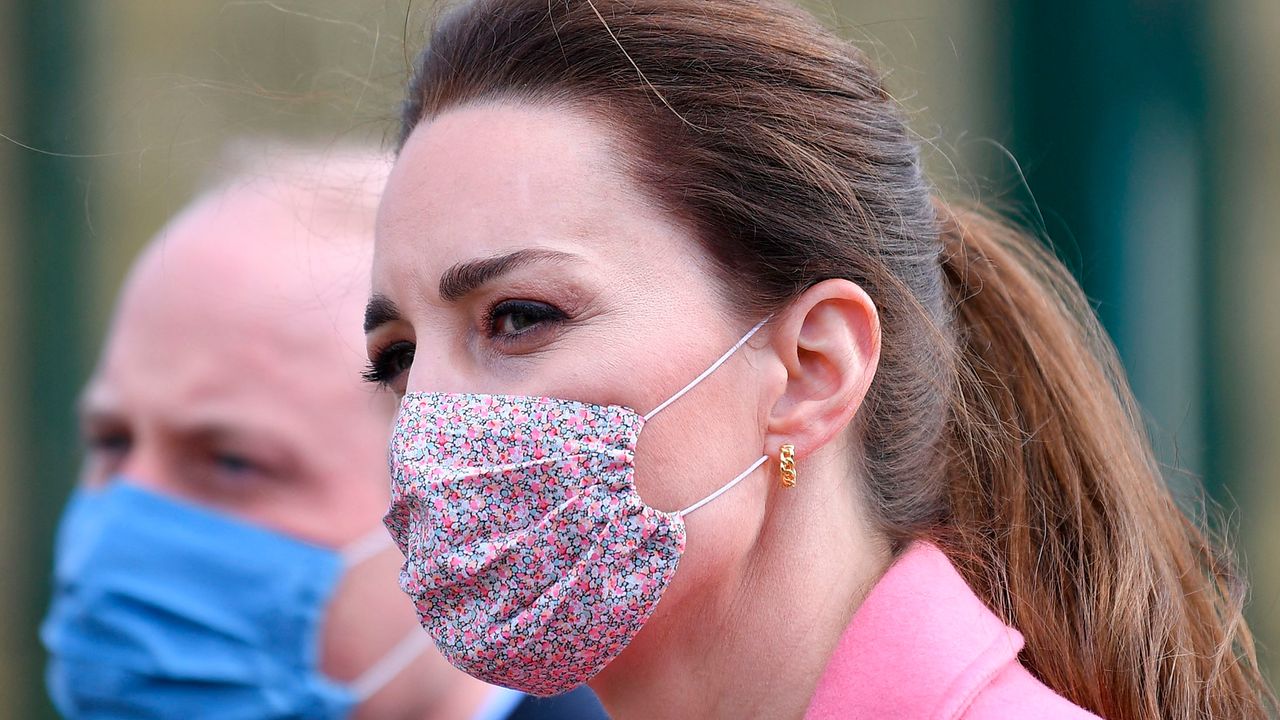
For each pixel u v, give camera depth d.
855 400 6.96
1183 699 7.95
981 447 8.19
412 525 6.98
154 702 12.91
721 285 6.89
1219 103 16.09
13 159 17.52
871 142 7.50
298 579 12.87
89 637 13.09
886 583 7.12
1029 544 8.07
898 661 6.83
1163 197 15.98
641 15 7.09
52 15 17.14
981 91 16.20
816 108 7.28
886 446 7.59
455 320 6.92
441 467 6.75
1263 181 16.06
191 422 12.98
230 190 13.42
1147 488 8.62
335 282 12.66
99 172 17.36
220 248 13.15
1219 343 15.96
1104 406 8.69
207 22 16.14
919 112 8.84
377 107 10.55
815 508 7.21
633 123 6.89
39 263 17.75
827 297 6.98
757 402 6.95
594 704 9.61
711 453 6.82
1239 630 8.75
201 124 14.16
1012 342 8.38
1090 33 16.02
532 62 7.02
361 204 12.60
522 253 6.69
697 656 7.19
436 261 6.87
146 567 12.96
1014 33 16.19
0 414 18.17
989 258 8.55
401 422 6.93
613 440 6.64
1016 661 7.45
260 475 13.01
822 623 7.19
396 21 10.73
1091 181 15.96
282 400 13.00
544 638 6.77
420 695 13.00
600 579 6.67
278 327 12.98
